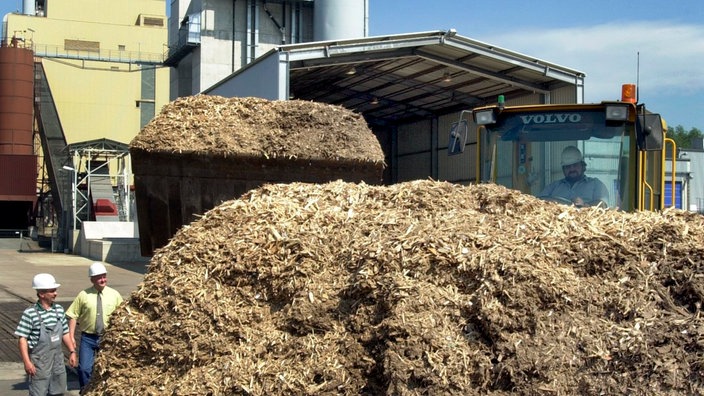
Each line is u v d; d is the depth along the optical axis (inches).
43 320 284.4
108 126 2262.6
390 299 169.9
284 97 638.5
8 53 1881.2
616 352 150.7
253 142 327.6
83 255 1275.8
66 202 1434.5
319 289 188.2
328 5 1603.1
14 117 1882.4
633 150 295.9
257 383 177.3
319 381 172.1
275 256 200.2
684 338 148.8
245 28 1632.6
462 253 174.9
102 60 2171.5
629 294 160.4
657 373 145.2
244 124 337.1
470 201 211.2
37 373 282.5
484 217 197.3
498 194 208.5
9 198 1802.4
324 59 677.9
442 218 196.7
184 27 1647.4
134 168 326.0
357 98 876.0
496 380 153.9
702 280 158.4
